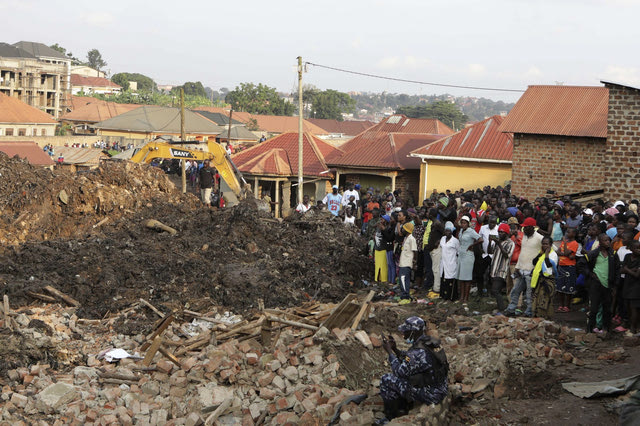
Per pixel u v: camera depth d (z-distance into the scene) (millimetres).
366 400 9062
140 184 22047
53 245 16953
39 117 69250
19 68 87250
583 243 14312
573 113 27062
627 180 19641
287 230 19797
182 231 19125
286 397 9477
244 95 140125
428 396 8320
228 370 10023
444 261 14414
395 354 8945
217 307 14492
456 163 33281
